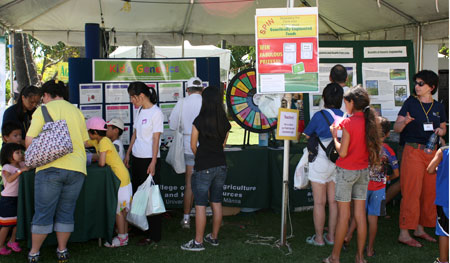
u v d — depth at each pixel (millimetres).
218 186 4172
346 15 7324
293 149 5410
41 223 3607
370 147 3477
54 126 3582
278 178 5375
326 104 4215
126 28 8523
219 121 4004
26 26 7816
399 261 3910
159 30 8742
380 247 4289
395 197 5898
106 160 4156
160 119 4258
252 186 5383
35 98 4645
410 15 6340
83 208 4027
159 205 4133
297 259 3943
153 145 4227
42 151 3461
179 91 5672
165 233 4723
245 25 8453
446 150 3383
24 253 4051
